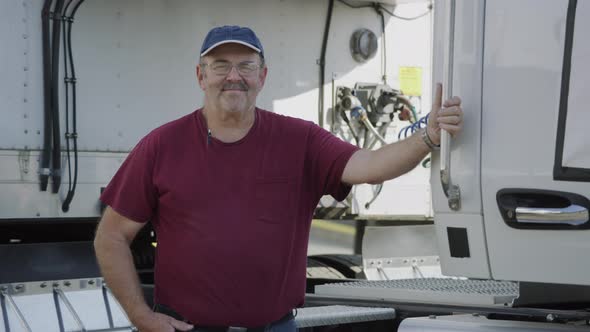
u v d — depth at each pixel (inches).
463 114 125.7
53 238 219.8
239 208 128.0
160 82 215.6
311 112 236.1
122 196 131.6
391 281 195.9
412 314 170.1
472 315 152.6
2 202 193.8
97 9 207.2
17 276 195.5
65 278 198.7
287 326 131.8
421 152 125.1
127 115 211.0
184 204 128.6
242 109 128.0
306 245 134.7
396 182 245.4
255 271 127.8
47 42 199.2
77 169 203.5
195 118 132.5
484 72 124.0
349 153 130.7
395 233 252.4
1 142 193.8
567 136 117.0
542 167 119.0
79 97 204.8
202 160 129.2
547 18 119.0
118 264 132.3
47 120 198.8
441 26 129.6
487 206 123.6
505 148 122.0
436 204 129.9
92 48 206.5
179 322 129.4
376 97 241.8
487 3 124.2
